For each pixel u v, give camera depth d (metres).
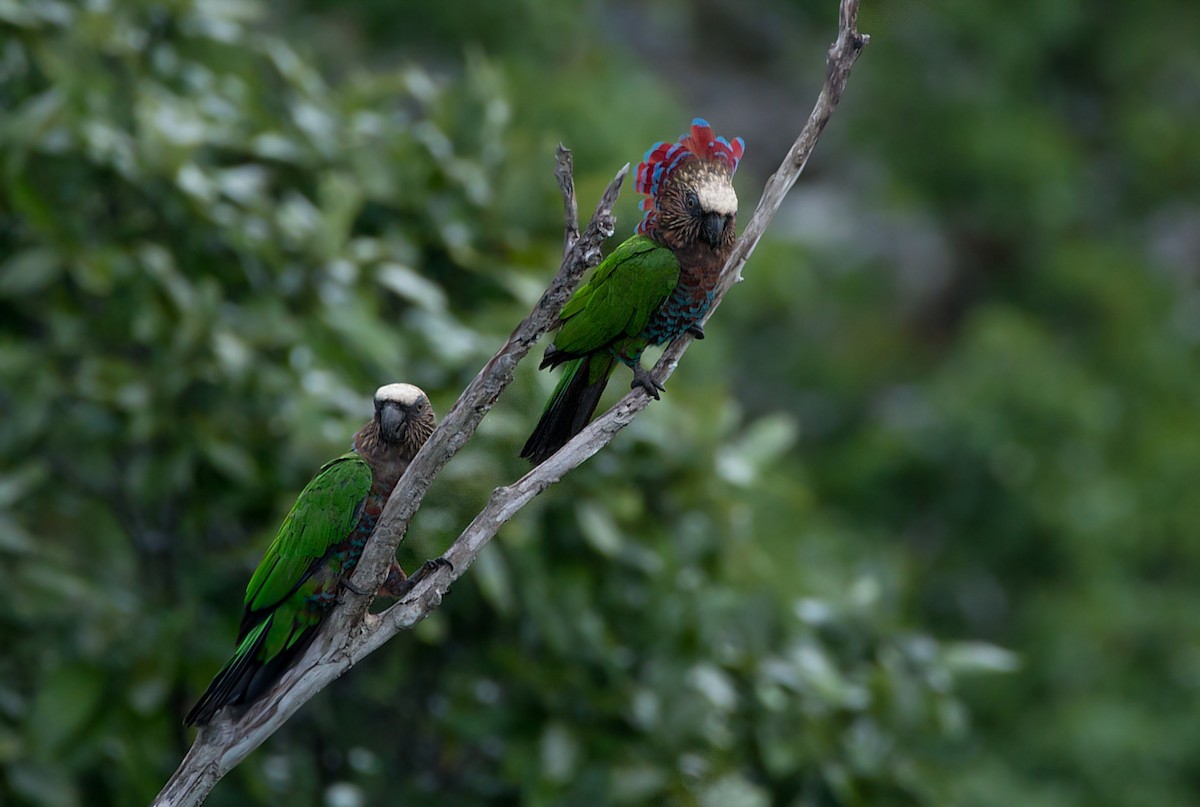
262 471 10.45
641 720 10.12
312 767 10.88
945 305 32.28
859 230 33.16
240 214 10.73
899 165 28.59
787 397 29.86
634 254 8.05
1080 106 30.42
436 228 11.08
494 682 10.60
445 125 11.76
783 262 24.73
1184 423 25.97
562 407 8.29
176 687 10.19
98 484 10.97
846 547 22.61
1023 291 29.45
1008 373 25.14
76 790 9.99
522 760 9.98
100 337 10.62
